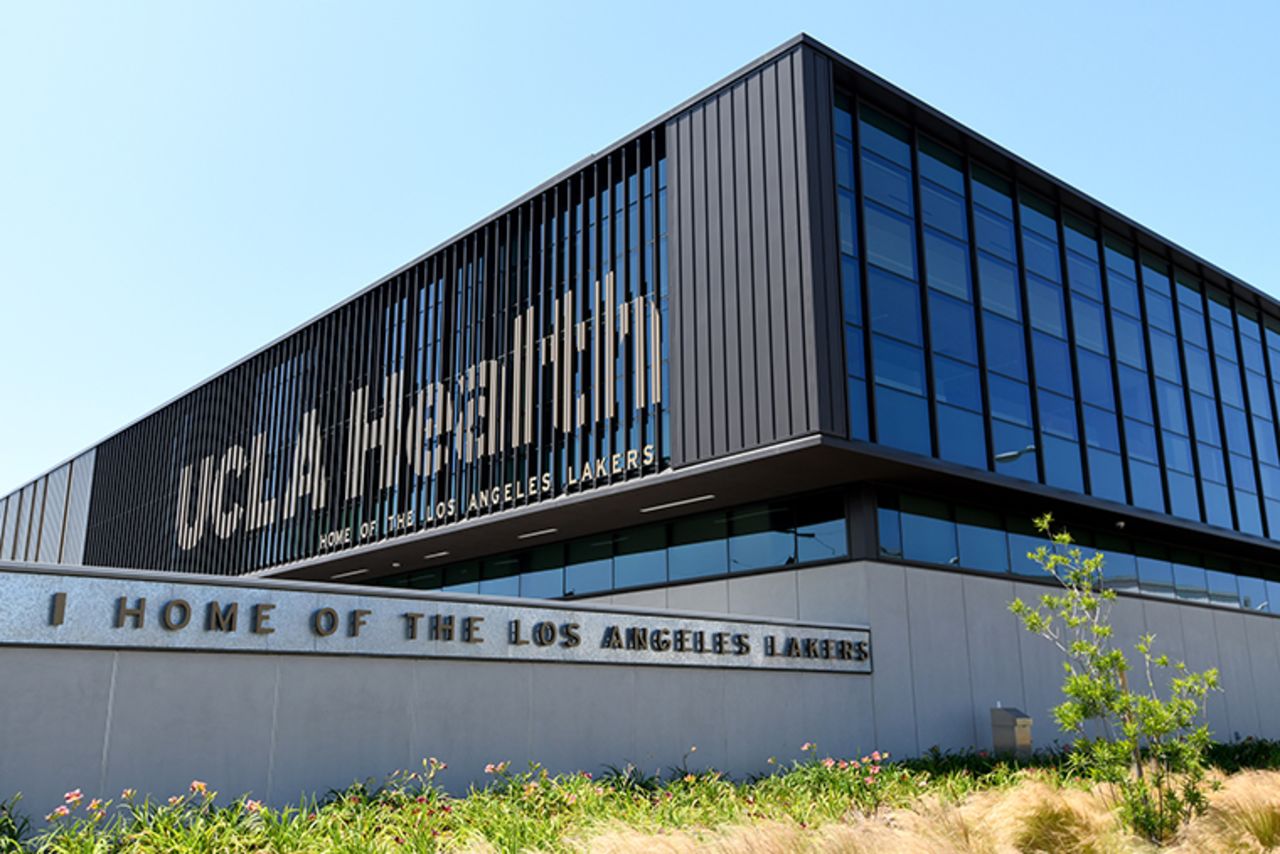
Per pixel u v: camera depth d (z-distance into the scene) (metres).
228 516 38.12
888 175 22.89
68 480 52.91
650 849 10.53
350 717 13.70
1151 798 13.73
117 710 11.77
